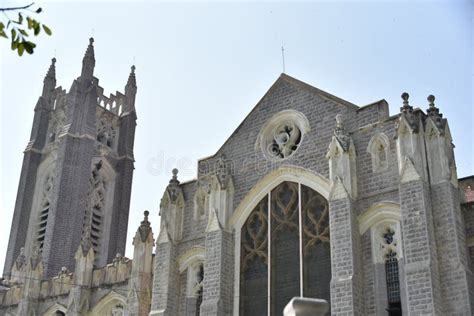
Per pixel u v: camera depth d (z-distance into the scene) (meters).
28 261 56.91
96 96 87.06
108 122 90.25
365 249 35.88
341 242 35.72
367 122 38.78
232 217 41.97
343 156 37.84
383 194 36.28
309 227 38.84
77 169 80.81
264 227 40.81
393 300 34.31
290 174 40.69
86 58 89.19
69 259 75.25
